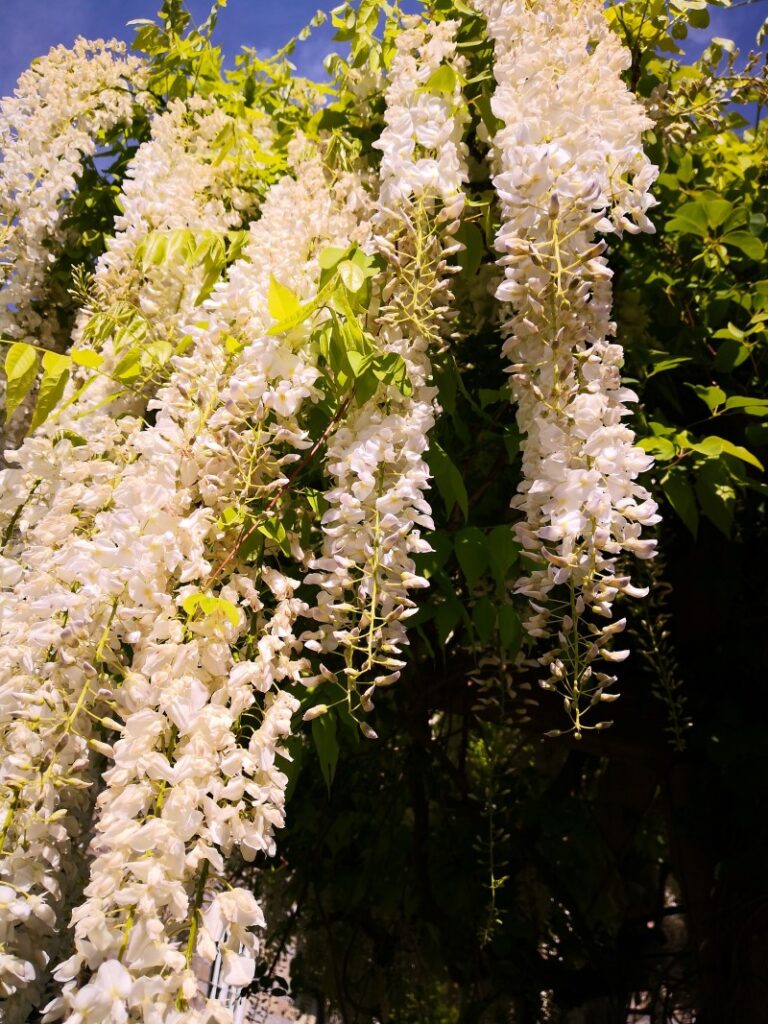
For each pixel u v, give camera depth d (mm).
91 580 1152
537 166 1272
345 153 1944
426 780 3355
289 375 1276
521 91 1448
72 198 2498
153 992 858
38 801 1147
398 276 1428
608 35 1513
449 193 1479
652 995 2799
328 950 3361
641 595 1174
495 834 2713
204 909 971
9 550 1589
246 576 1224
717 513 1864
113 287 1816
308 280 1449
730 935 2256
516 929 2869
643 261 2305
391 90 1642
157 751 1020
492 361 2086
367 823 3291
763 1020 2137
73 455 1562
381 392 1404
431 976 3334
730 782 2246
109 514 1176
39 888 1193
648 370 2184
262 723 1086
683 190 2271
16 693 1146
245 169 2215
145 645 1084
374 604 1206
